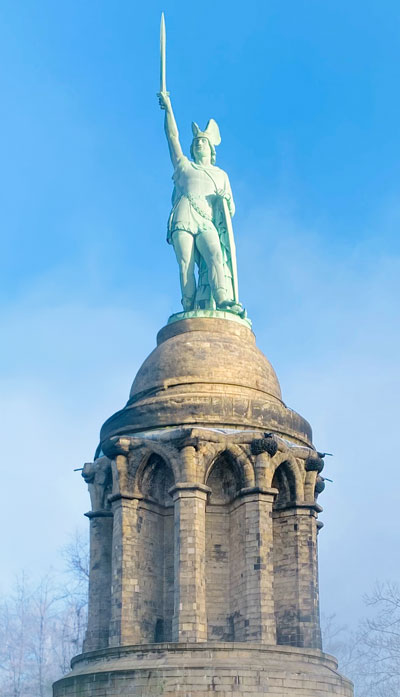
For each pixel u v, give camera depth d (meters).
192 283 127.31
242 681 94.00
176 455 109.38
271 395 119.50
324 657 102.75
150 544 111.44
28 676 196.50
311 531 113.25
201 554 105.25
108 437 117.44
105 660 100.56
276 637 106.00
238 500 110.44
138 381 120.62
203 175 130.62
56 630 199.50
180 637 101.38
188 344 118.75
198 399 112.62
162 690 93.81
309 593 110.44
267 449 109.38
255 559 106.00
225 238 128.50
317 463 115.12
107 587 115.00
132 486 112.00
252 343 123.50
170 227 129.88
